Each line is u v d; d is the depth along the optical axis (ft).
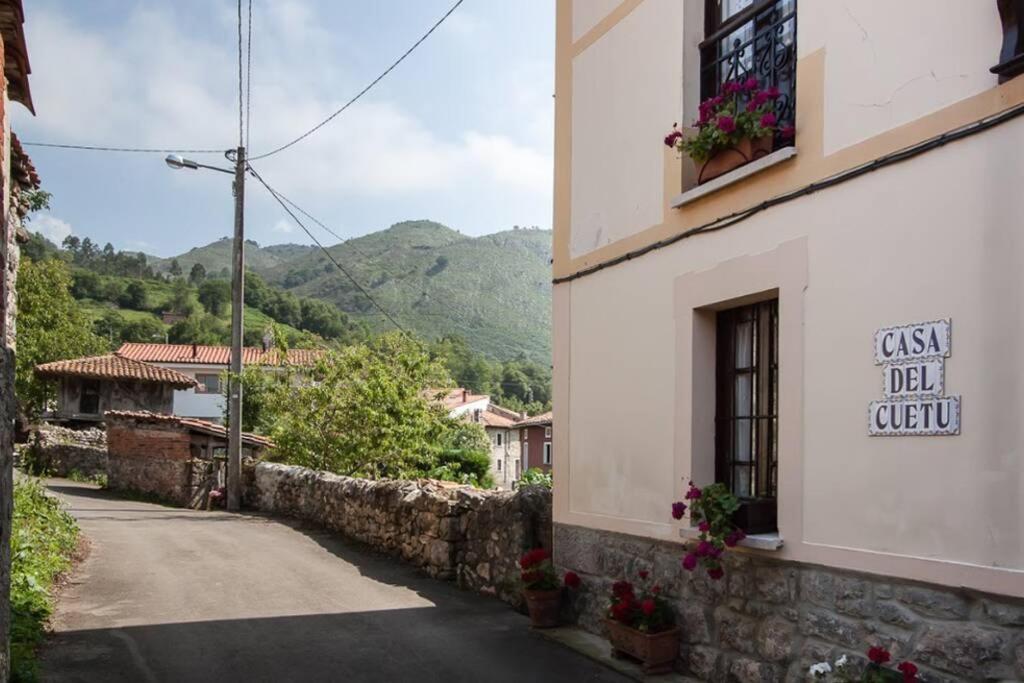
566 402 23.34
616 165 21.50
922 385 12.82
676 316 18.80
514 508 25.50
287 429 59.41
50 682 17.31
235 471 57.52
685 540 18.08
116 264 382.22
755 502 16.42
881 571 13.30
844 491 14.15
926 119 13.08
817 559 14.58
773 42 17.35
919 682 12.31
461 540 29.01
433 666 18.79
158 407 112.06
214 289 312.29
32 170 23.88
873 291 13.82
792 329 15.46
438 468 62.54
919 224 13.08
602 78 22.30
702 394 18.22
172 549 36.37
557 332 23.95
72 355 113.19
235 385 58.80
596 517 21.59
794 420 15.28
